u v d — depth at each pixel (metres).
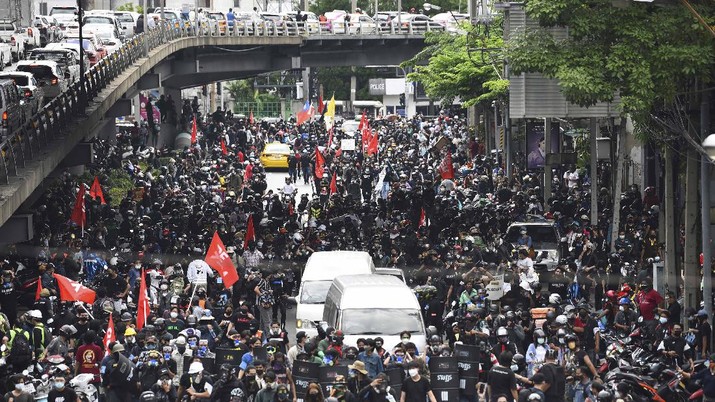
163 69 120.50
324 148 129.62
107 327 45.38
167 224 71.38
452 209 73.44
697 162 49.94
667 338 42.03
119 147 102.88
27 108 65.12
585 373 37.38
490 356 40.09
